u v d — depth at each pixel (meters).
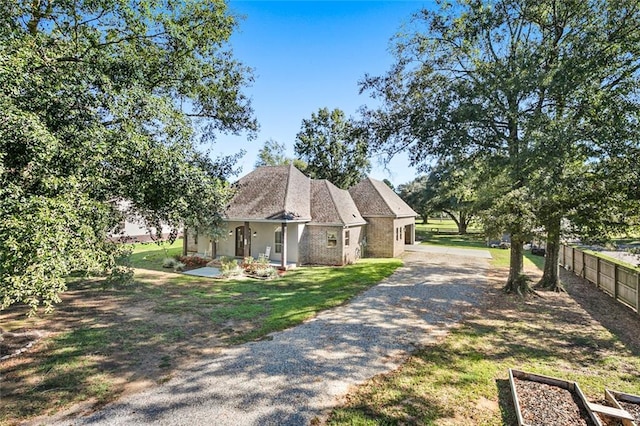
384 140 14.29
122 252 9.11
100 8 9.60
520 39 13.38
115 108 7.67
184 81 12.25
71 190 5.84
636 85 10.74
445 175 14.66
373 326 9.20
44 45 7.33
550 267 13.95
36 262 4.79
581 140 9.94
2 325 9.13
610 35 11.20
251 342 8.08
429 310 10.82
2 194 5.06
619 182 9.49
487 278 16.31
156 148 8.12
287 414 5.14
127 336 8.44
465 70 14.12
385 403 5.43
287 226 20.38
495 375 6.40
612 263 12.72
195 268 18.92
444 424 4.88
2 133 5.17
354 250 22.58
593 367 6.79
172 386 6.01
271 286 14.50
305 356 7.25
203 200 10.83
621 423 4.86
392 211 24.69
